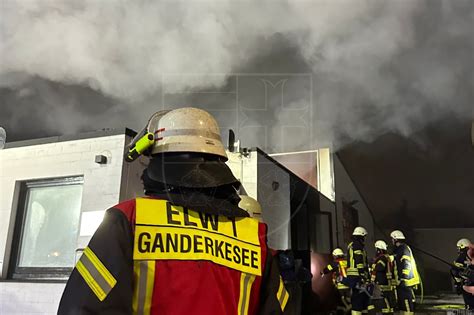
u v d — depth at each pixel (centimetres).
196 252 101
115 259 92
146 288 94
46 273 482
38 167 514
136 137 128
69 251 480
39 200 516
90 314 86
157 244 98
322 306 816
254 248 116
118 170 468
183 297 95
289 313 118
